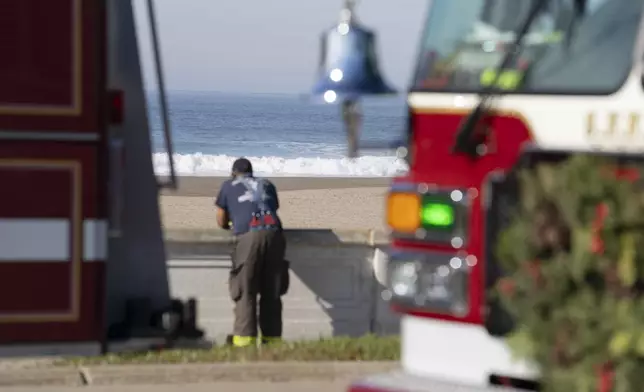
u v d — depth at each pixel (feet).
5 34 82.17
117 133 90.68
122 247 91.45
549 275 47.60
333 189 291.17
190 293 105.50
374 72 54.80
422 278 54.19
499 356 52.65
